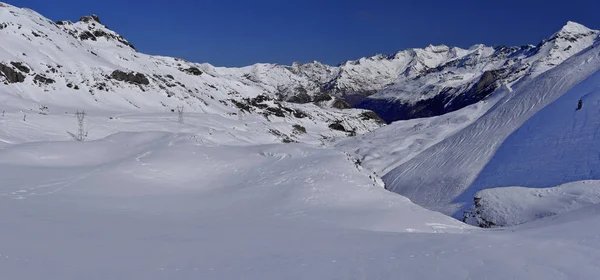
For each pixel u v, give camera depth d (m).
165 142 30.66
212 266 10.60
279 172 25.14
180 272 10.09
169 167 25.66
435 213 21.20
